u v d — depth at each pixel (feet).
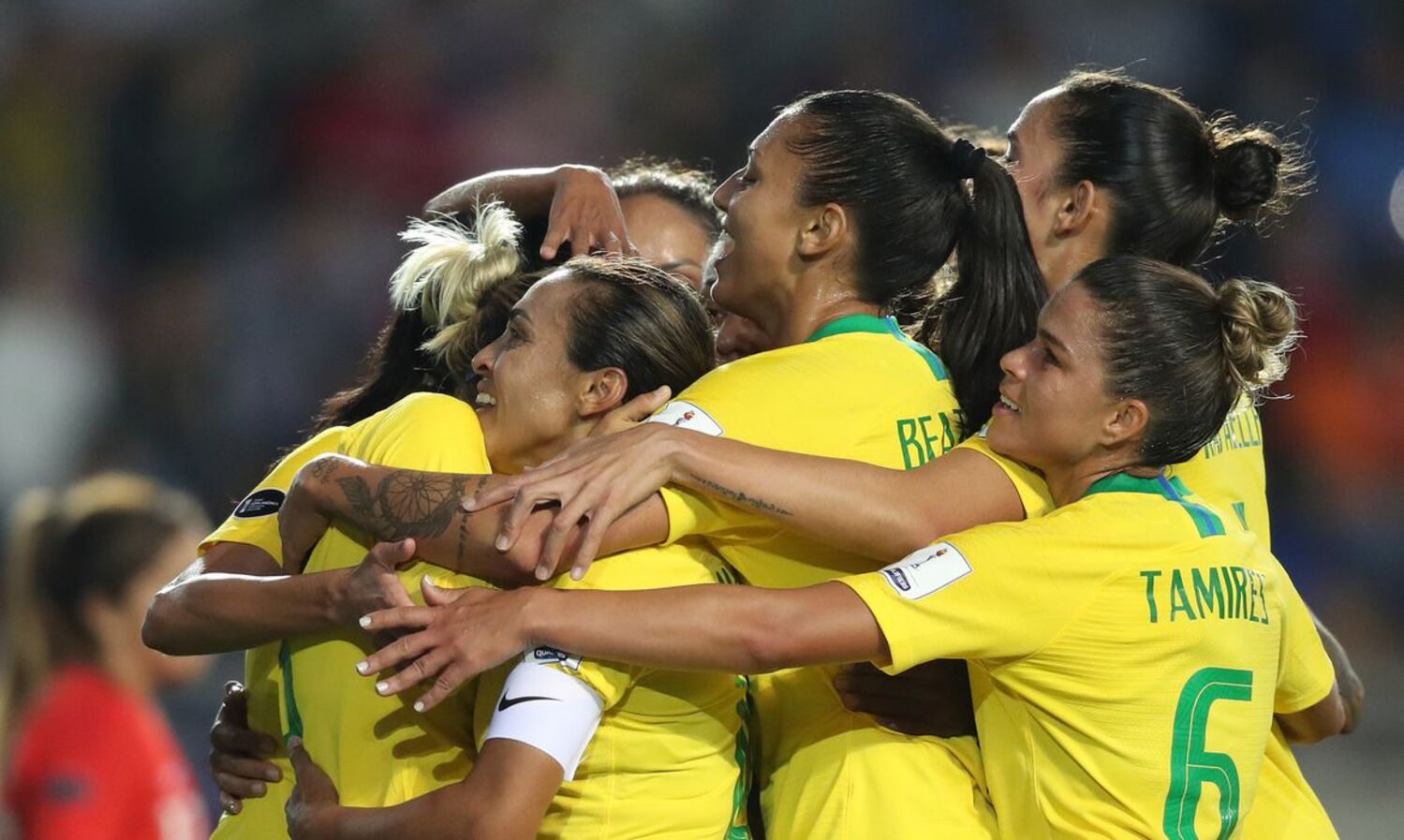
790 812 30.09
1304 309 108.58
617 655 26.04
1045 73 119.85
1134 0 120.47
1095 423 28.45
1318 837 33.27
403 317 36.01
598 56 124.98
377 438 29.19
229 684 32.78
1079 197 34.68
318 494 28.19
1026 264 31.55
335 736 27.81
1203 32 119.44
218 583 28.63
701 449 27.22
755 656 26.40
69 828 44.78
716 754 28.40
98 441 114.93
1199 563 28.32
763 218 30.86
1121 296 28.43
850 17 122.93
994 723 29.04
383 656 26.12
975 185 31.71
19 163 122.93
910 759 29.63
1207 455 33.94
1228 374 28.91
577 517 26.35
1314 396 107.86
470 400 32.65
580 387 28.66
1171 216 34.58
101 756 45.65
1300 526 105.91
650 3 125.29
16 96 124.36
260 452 113.19
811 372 29.40
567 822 27.32
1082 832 27.86
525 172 37.60
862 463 28.09
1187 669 27.99
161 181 122.01
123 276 120.67
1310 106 117.70
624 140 123.03
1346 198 115.03
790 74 122.83
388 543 26.91
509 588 27.68
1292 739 34.76
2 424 112.47
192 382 115.55
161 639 29.43
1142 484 29.07
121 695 47.29
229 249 120.16
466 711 28.60
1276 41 119.14
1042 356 28.86
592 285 29.14
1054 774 28.14
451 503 26.86
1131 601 27.73
